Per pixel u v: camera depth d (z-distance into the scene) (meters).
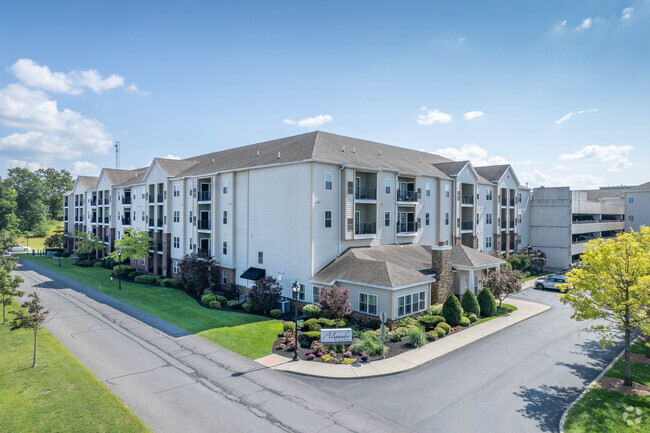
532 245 55.78
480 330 25.25
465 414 14.63
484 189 48.06
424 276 27.77
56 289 38.03
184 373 18.11
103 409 14.49
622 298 16.52
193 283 36.16
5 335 23.45
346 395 16.11
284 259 31.30
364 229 34.66
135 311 29.56
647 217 60.16
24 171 108.88
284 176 31.28
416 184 38.34
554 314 30.09
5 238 29.11
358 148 37.88
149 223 47.91
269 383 17.17
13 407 14.66
